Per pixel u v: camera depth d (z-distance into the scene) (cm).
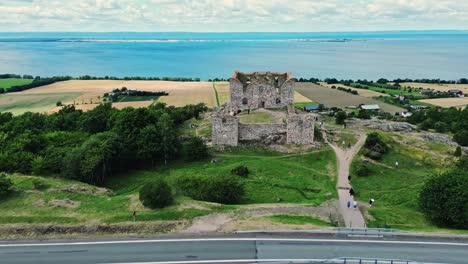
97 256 4931
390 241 5309
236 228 5603
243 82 11612
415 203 7238
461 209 6047
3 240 5322
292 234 5462
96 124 10756
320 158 9331
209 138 10519
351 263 4766
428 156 9500
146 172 9200
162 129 9781
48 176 8144
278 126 10056
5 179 6738
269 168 8650
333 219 6206
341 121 12381
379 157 9269
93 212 6056
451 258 4888
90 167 8044
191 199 6588
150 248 5119
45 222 5725
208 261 4831
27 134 9262
